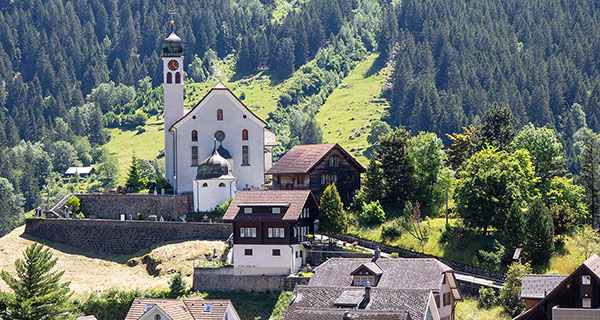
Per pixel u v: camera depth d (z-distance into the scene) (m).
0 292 182.88
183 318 161.50
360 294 159.25
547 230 199.88
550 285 148.62
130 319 162.12
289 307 159.75
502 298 182.38
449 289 174.75
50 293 182.12
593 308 131.38
